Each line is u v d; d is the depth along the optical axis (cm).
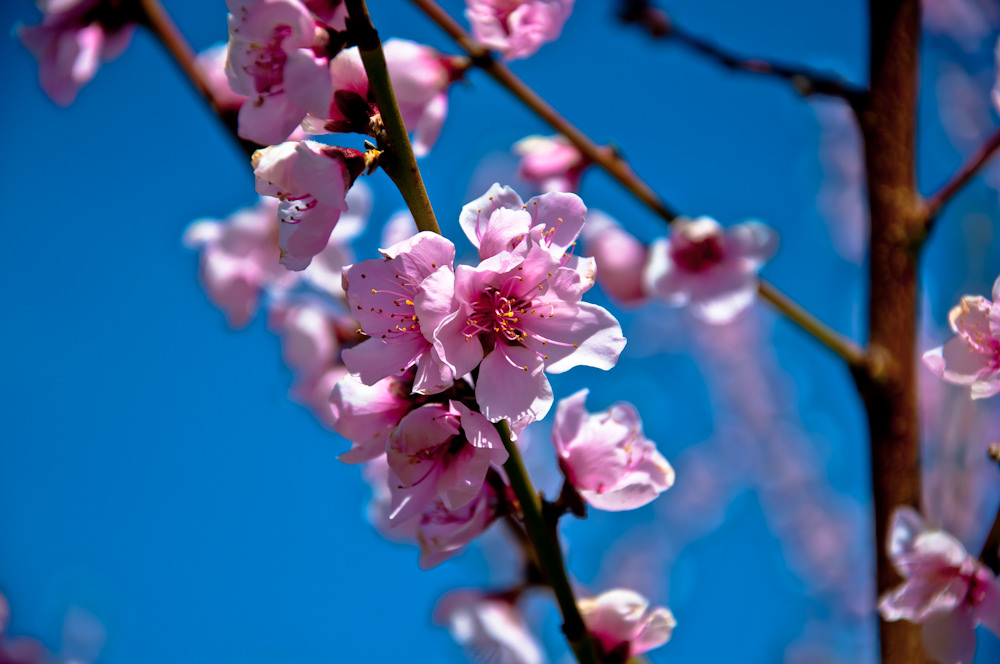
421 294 58
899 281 71
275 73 59
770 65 73
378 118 59
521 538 71
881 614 68
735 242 74
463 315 59
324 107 58
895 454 70
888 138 73
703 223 73
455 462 59
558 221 60
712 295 73
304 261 59
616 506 62
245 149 71
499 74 70
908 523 64
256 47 59
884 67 73
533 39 67
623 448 62
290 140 60
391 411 61
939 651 63
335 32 59
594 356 59
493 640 71
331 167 59
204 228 79
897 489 70
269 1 58
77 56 71
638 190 73
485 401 59
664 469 62
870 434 71
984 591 63
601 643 62
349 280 59
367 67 59
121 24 72
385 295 59
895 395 71
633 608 62
